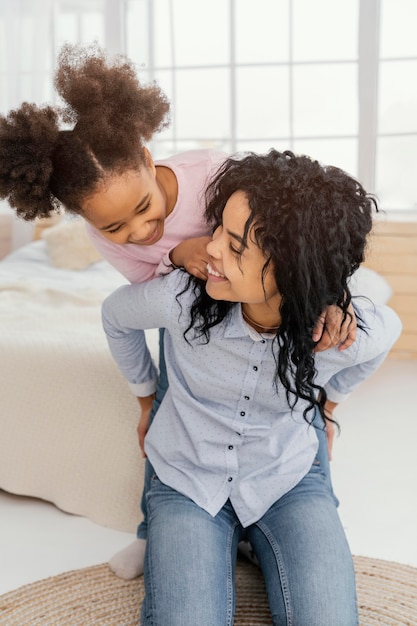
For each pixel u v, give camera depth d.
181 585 1.48
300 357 1.44
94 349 2.24
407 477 2.46
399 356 3.74
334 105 3.90
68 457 2.19
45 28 3.67
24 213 1.56
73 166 1.44
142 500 1.94
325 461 1.82
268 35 3.89
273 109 3.96
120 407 2.15
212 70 3.98
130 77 1.51
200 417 1.67
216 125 4.04
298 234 1.32
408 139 3.87
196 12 3.94
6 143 1.46
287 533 1.59
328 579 1.50
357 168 3.88
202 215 1.70
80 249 3.61
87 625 1.76
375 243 3.65
